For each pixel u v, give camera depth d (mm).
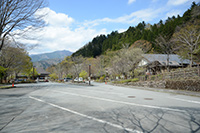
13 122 4285
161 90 14727
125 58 29594
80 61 39281
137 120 4375
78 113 5305
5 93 12586
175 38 23234
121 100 8344
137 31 58375
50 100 8469
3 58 30250
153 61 28391
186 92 11664
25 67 37062
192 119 4445
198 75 13391
